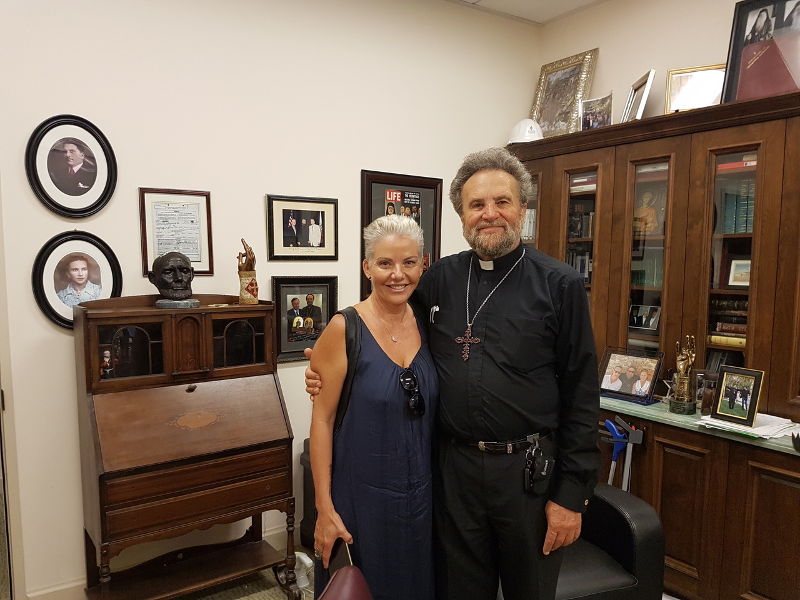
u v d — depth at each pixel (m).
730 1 2.45
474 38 3.04
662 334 2.36
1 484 2.44
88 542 2.09
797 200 1.94
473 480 1.28
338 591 0.98
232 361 2.20
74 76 2.01
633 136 2.41
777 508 1.87
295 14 2.46
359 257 2.74
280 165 2.47
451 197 1.39
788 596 1.86
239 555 2.25
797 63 2.08
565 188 2.73
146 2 2.12
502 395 1.24
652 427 2.21
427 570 1.36
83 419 1.94
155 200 2.18
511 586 1.32
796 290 1.95
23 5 1.91
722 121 2.12
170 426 1.93
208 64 2.27
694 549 2.10
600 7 2.96
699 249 2.23
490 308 1.29
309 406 2.61
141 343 2.03
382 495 1.29
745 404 1.96
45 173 1.97
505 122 3.20
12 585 2.06
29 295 1.98
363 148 2.70
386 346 1.32
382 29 2.72
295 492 2.59
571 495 1.27
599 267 2.59
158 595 1.99
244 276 2.21
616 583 1.67
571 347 1.26
